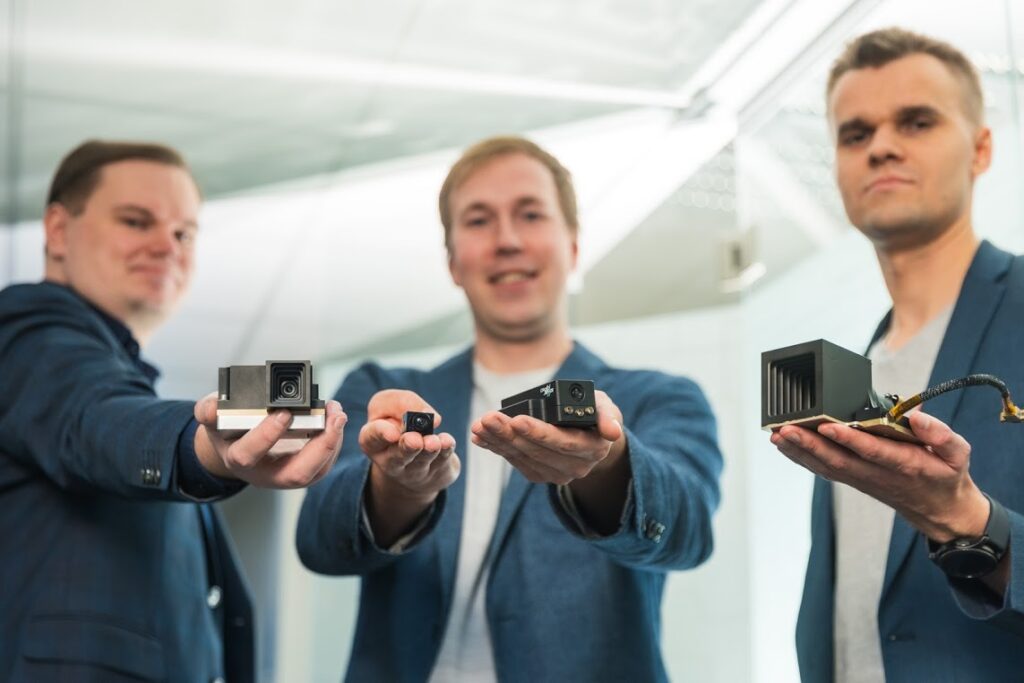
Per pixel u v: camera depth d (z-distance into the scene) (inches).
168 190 94.4
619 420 57.7
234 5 128.0
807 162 103.8
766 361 52.6
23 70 140.4
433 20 125.9
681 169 128.8
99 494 76.7
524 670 69.1
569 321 137.3
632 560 65.7
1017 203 79.3
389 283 158.9
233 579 87.7
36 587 74.9
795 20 102.7
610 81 126.5
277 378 52.7
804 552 100.6
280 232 163.8
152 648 76.8
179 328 169.2
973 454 64.4
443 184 85.0
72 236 92.2
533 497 73.4
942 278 74.0
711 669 115.0
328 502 68.6
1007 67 81.2
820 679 69.7
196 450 61.4
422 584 72.8
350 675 73.0
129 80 142.5
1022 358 65.2
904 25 91.4
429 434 57.9
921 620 63.6
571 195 84.6
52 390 73.7
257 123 148.9
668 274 130.7
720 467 76.6
